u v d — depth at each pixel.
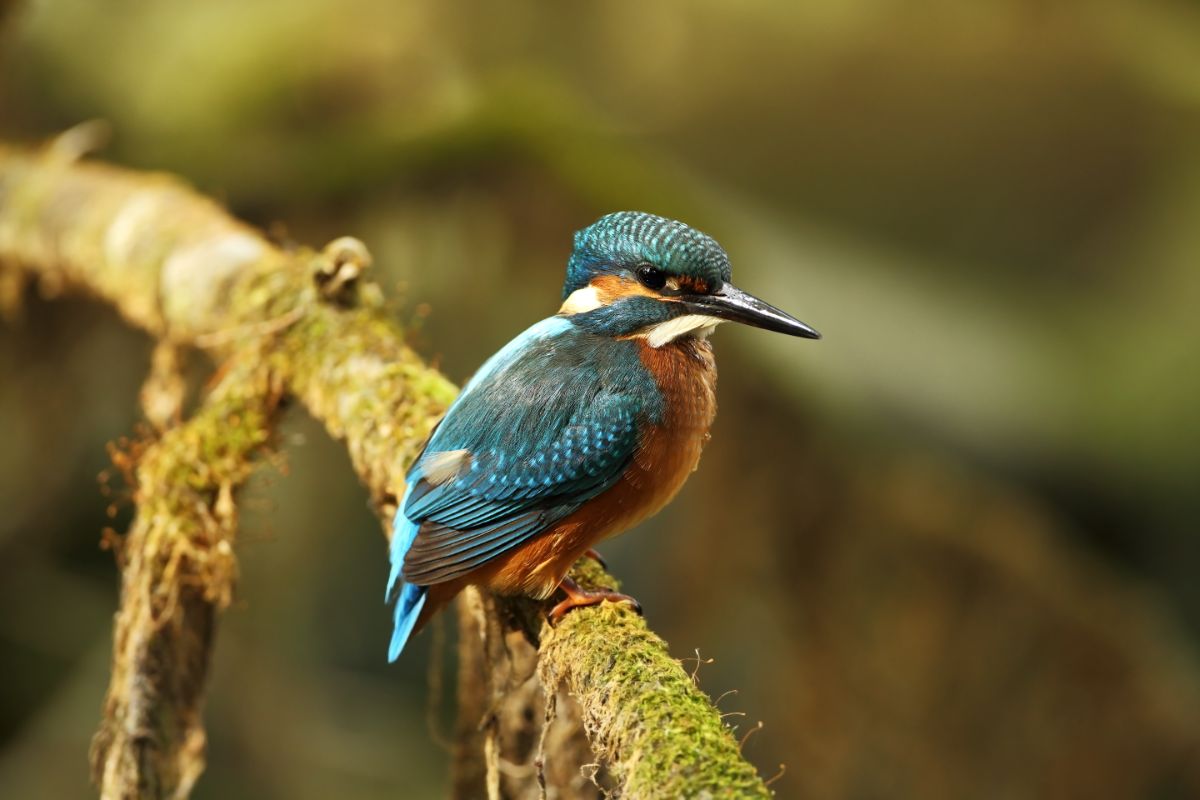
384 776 15.45
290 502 14.32
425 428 6.95
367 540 16.67
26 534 14.35
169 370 9.42
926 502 12.07
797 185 14.97
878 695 11.52
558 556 6.19
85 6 14.40
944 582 11.84
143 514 7.31
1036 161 15.07
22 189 11.30
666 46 15.22
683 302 6.62
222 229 9.73
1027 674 11.70
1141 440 14.54
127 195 10.55
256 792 14.26
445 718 16.27
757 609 12.99
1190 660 13.59
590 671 5.23
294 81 14.20
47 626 14.69
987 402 13.75
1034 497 14.10
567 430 6.21
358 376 7.41
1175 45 15.03
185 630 7.22
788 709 11.68
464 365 13.12
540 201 12.16
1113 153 14.97
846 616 11.70
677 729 4.55
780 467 11.80
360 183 12.35
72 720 14.26
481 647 6.83
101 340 12.88
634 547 15.01
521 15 14.91
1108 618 11.91
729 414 11.77
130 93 14.38
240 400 7.70
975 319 14.32
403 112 14.31
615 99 15.23
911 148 15.03
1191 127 15.05
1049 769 11.30
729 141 15.09
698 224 12.07
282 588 14.63
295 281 8.13
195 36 14.44
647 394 6.36
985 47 14.92
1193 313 14.94
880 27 15.02
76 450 13.59
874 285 14.23
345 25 14.45
